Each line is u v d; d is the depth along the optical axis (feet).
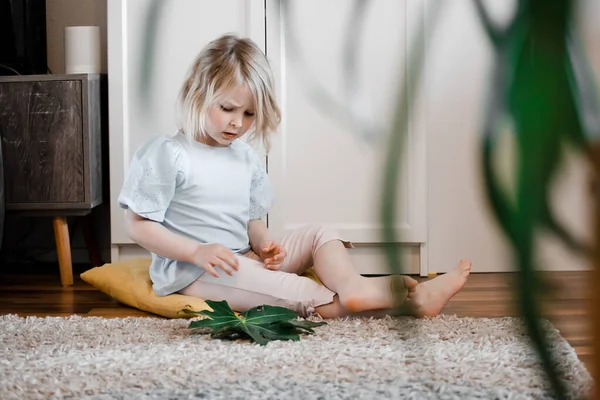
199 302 5.76
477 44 8.00
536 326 0.42
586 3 0.39
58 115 7.54
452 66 8.04
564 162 0.40
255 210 6.47
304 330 5.01
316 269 5.74
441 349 4.24
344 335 4.85
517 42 0.41
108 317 6.04
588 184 0.43
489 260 8.20
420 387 3.51
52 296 6.99
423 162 7.74
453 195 8.18
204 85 5.76
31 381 3.76
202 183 5.99
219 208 6.07
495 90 0.42
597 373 0.58
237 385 3.68
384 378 3.74
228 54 5.76
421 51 0.52
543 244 0.41
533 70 0.40
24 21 8.34
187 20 7.76
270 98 5.88
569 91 0.40
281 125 7.77
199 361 4.17
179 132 6.15
